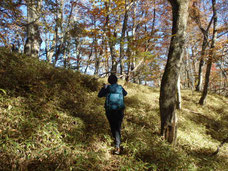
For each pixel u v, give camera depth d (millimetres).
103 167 2654
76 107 4445
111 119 3273
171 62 3865
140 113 5641
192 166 3080
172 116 3822
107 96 3279
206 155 4188
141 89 9727
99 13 7203
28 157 2342
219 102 11109
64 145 2811
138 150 3275
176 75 3834
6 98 3438
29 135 2701
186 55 14656
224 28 10289
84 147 3057
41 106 3701
